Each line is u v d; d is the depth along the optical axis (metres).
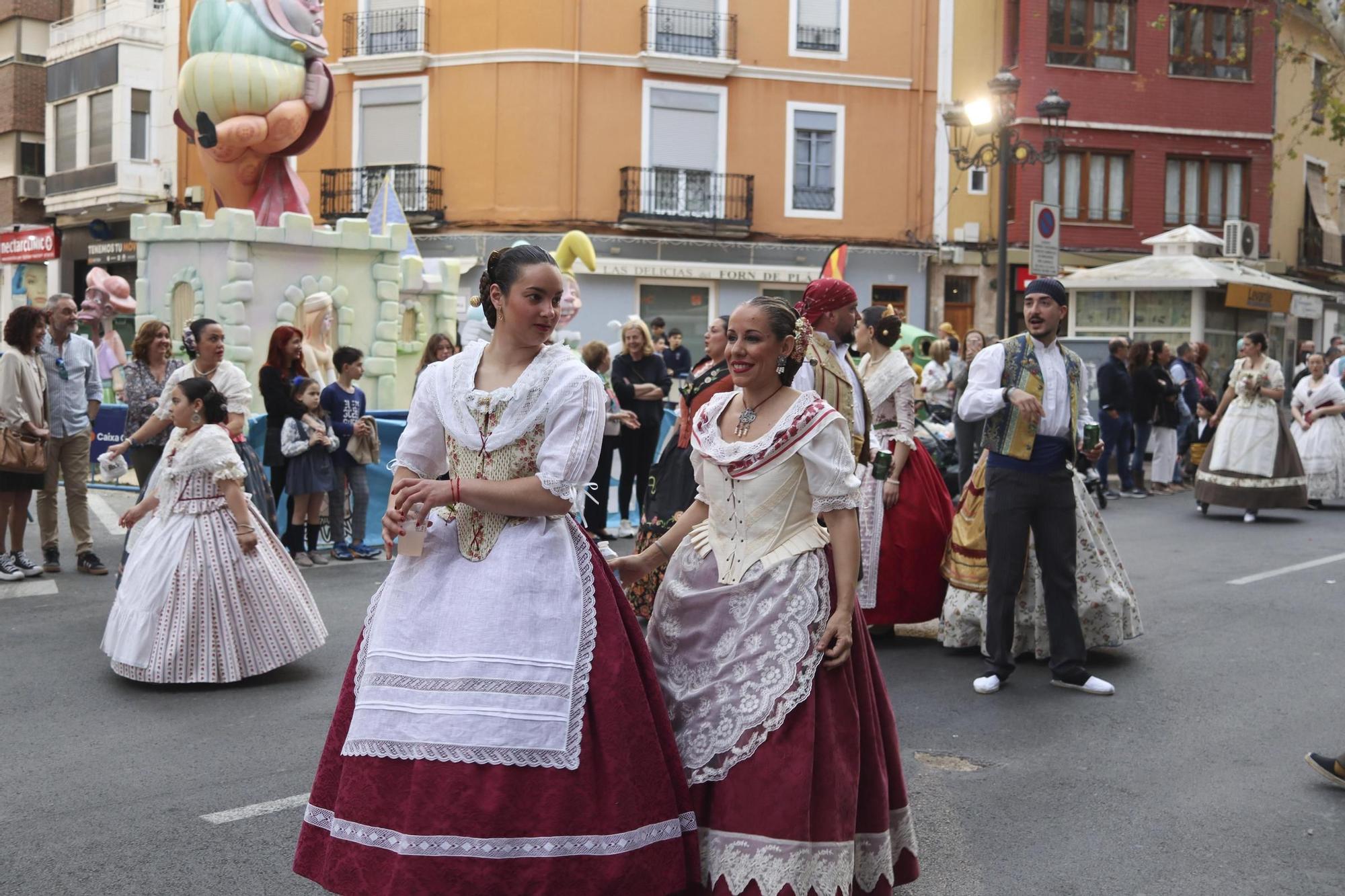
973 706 6.10
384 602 3.47
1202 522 13.14
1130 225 29.83
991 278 29.27
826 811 3.39
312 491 9.58
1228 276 20.80
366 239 14.88
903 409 7.28
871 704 3.68
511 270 3.49
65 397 9.20
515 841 3.18
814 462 3.60
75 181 32.50
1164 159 29.94
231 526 6.37
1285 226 32.66
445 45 27.08
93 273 22.23
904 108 28.77
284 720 5.75
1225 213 30.69
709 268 27.52
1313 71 32.91
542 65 26.70
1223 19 30.31
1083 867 4.17
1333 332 34.81
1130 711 6.01
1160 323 21.33
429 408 3.58
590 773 3.27
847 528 3.63
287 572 6.60
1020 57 28.97
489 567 3.40
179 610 6.23
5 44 34.88
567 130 26.91
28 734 5.50
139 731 5.56
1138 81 29.39
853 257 28.59
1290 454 13.14
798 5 28.00
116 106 31.34
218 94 14.74
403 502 3.37
